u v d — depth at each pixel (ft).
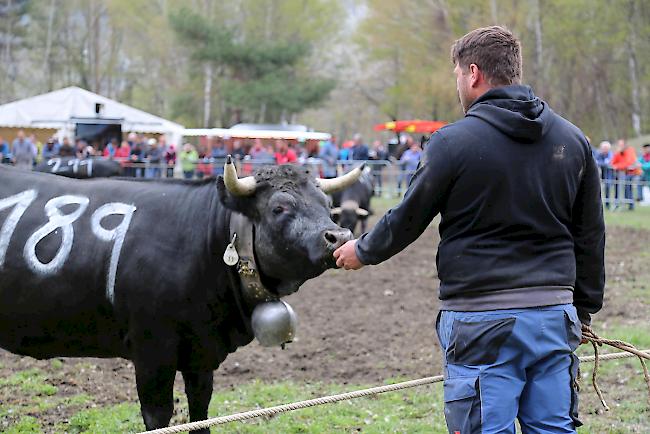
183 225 17.92
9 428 22.36
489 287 11.95
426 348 31.30
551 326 11.92
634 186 78.02
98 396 25.57
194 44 173.17
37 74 238.48
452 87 175.63
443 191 12.14
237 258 17.07
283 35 194.70
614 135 159.12
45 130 119.44
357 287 43.88
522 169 11.98
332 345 31.73
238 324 18.04
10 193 19.65
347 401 25.00
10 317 18.81
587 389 25.68
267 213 16.57
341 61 236.02
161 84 224.53
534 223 12.05
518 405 12.25
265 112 179.83
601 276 13.15
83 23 240.53
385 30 191.62
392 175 92.02
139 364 17.85
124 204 18.66
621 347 14.42
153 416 17.87
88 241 18.28
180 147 119.14
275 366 29.12
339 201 59.57
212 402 24.86
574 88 161.17
